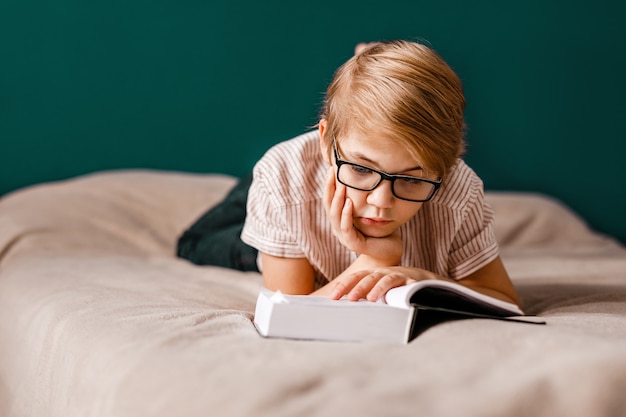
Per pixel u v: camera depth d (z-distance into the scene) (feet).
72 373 3.30
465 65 9.66
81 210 7.02
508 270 6.27
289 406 2.44
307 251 4.10
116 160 8.77
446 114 3.31
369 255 3.69
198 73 8.93
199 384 2.59
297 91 9.21
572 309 4.12
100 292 4.34
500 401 2.52
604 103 10.03
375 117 3.19
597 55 9.96
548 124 9.94
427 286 3.21
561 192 10.06
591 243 8.48
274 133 9.20
